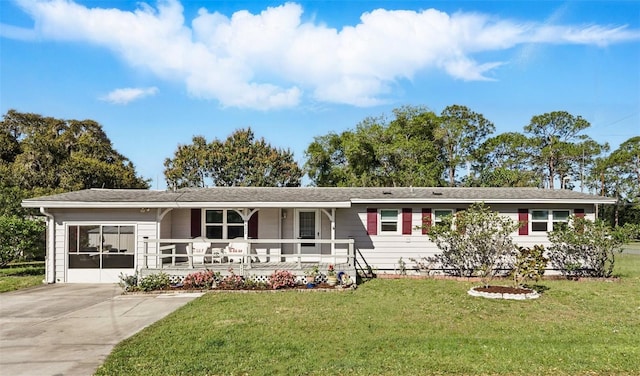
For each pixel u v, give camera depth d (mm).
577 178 56594
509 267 18422
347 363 7121
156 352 7762
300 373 6707
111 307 12055
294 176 44156
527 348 8047
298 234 18953
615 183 57344
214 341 8422
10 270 20781
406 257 18719
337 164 46250
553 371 6879
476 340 8602
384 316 10719
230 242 16406
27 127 44062
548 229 18781
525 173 46688
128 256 17016
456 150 50156
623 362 7254
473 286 15469
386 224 18906
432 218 18844
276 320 10242
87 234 17047
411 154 42344
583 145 56219
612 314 11117
